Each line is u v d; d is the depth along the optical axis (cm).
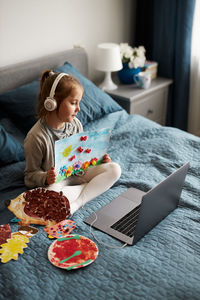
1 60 232
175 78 298
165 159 189
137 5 300
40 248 133
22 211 149
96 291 115
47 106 155
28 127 208
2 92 222
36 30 243
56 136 168
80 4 263
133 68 280
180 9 274
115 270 123
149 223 138
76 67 262
